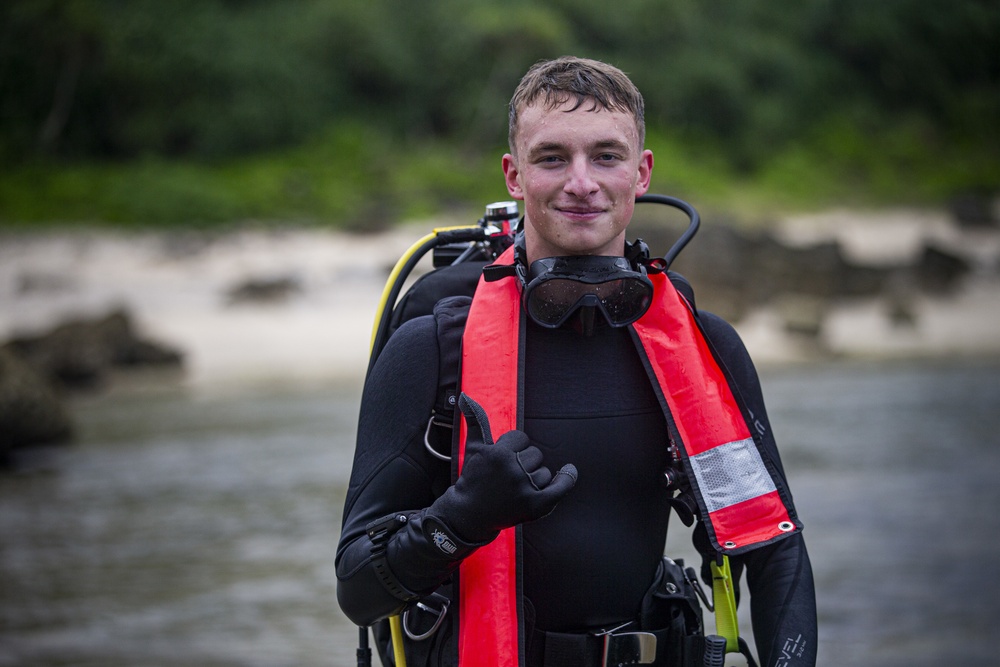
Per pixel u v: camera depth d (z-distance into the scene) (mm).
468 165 98000
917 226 96375
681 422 3023
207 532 15875
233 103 97375
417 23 107375
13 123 92375
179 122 96125
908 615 11062
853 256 82062
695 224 3422
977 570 12891
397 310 3564
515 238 3498
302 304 55844
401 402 3014
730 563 3238
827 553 13898
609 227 2965
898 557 13648
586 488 3014
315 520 16656
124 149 95750
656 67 114188
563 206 2939
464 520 2637
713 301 50438
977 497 17812
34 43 92625
